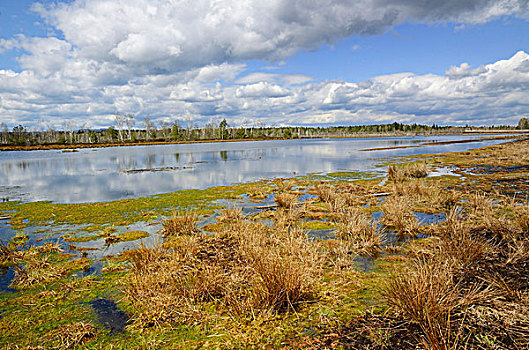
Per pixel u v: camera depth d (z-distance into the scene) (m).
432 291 4.44
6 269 7.35
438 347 3.62
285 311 5.04
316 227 9.84
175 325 4.81
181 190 17.61
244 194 16.09
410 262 6.70
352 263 6.93
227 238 8.86
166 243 8.75
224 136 135.88
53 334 4.67
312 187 17.95
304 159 36.66
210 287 5.66
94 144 98.00
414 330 4.29
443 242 6.95
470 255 6.25
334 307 5.06
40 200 16.23
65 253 8.26
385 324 4.49
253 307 5.07
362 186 17.45
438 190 14.16
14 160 44.81
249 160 36.97
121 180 22.84
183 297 5.44
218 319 4.89
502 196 12.99
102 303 5.58
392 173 20.17
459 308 4.61
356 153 44.41
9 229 10.80
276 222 10.05
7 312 5.34
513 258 6.19
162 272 6.32
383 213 11.22
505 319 4.22
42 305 5.55
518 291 4.90
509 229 7.80
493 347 3.75
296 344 4.20
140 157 45.81
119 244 8.91
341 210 11.55
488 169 22.47
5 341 4.53
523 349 3.69
